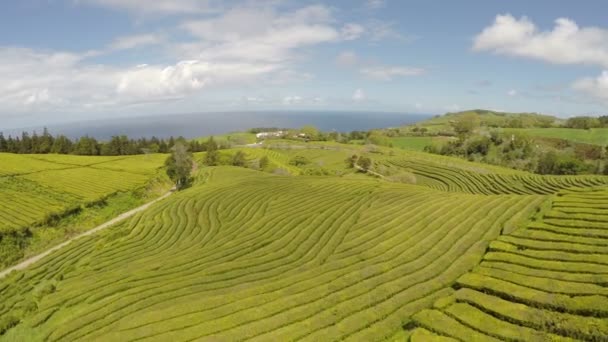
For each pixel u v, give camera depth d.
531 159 165.12
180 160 118.44
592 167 138.12
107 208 90.56
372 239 47.00
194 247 52.72
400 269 36.44
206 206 70.19
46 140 169.62
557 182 109.31
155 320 31.33
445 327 25.56
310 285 35.19
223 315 31.19
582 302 25.42
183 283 39.81
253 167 145.38
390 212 56.56
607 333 22.34
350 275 35.66
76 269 51.00
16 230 66.69
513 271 31.88
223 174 114.94
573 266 30.59
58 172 108.12
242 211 65.56
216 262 45.75
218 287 38.97
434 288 32.00
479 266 34.22
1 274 57.38
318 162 166.62
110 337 28.95
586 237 35.28
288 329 27.42
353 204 62.59
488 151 187.25
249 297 33.69
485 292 29.77
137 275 43.16
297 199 68.56
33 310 40.00
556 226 38.78
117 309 36.19
